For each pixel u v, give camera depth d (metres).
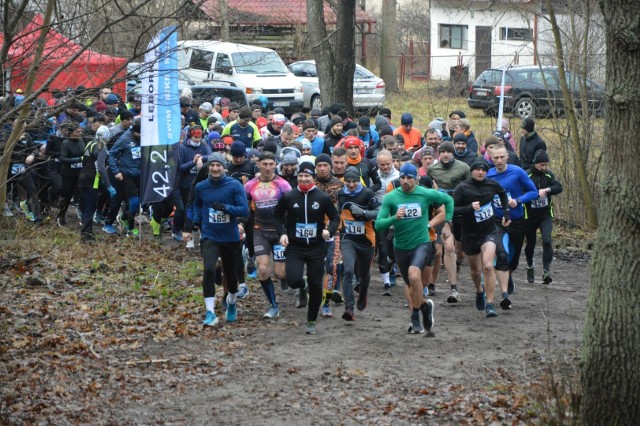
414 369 10.95
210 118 22.33
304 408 9.52
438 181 15.56
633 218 7.71
